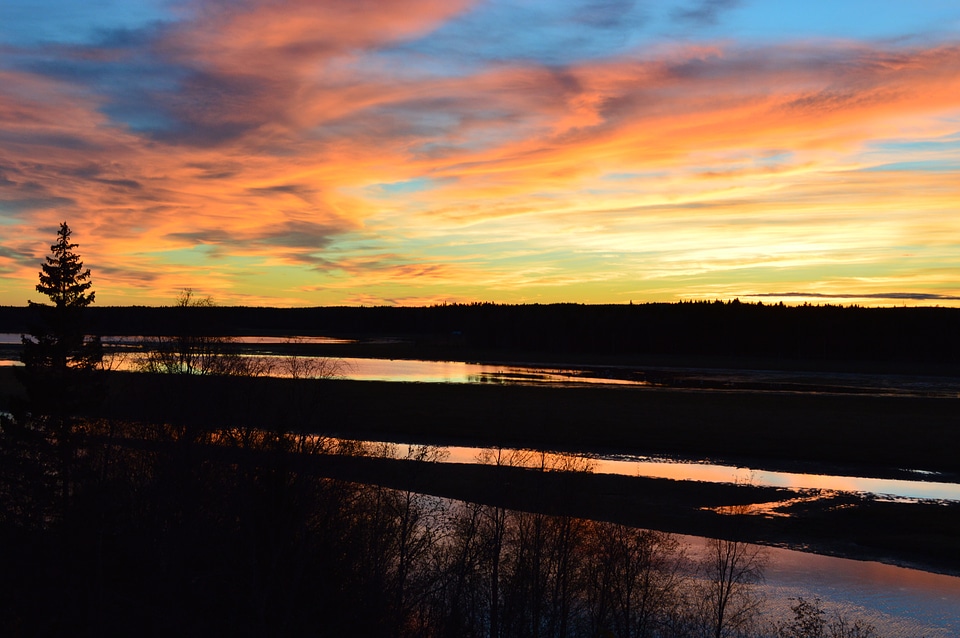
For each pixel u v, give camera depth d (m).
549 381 96.00
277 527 16.66
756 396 79.44
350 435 54.28
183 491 19.12
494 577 22.22
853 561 30.52
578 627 22.72
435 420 61.41
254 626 15.66
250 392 23.73
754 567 29.23
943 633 23.70
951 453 51.50
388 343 182.88
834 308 163.38
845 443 54.22
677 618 23.89
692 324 159.50
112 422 27.55
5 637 16.25
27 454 31.23
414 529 27.19
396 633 18.50
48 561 19.81
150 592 17.83
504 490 31.45
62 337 36.72
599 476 43.72
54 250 37.50
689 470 46.41
